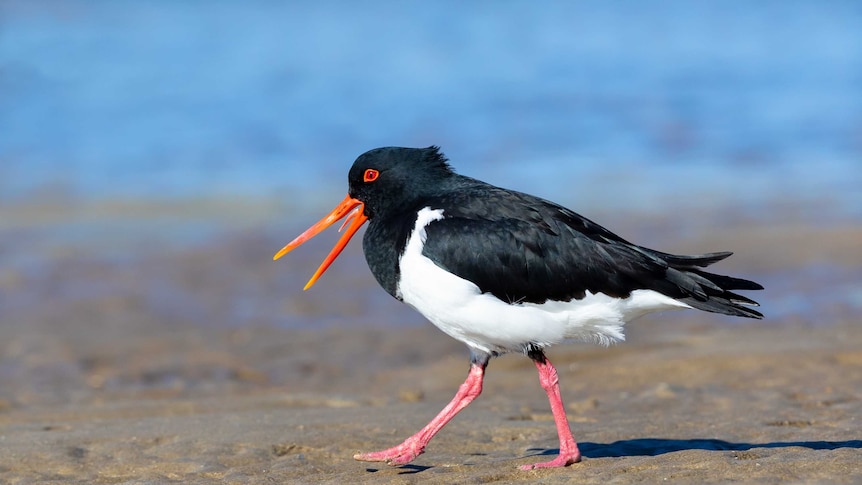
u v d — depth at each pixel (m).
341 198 21.78
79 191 22.25
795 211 20.11
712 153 25.27
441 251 7.86
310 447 8.89
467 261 7.80
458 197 8.22
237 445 8.87
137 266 17.31
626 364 12.15
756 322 14.09
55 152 25.03
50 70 32.31
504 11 44.16
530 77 33.91
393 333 14.32
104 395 11.89
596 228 8.10
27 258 17.67
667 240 18.22
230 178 23.38
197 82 31.69
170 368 12.93
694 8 46.59
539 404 10.73
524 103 30.47
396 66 34.81
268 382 12.45
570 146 25.98
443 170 8.65
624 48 38.69
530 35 40.41
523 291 7.79
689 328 13.97
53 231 19.39
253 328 14.54
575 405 10.61
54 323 14.70
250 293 16.08
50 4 40.62
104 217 20.39
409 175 8.51
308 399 11.33
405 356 13.36
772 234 18.44
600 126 27.84
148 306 15.47
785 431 8.98
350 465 8.30
